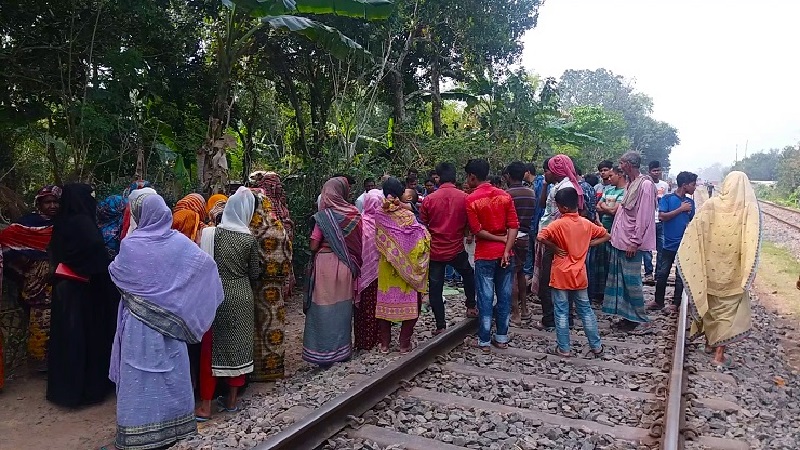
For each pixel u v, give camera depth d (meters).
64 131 8.83
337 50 9.02
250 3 7.84
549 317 6.83
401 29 12.60
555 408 4.48
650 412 4.39
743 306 5.56
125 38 8.75
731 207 5.64
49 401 5.12
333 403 4.05
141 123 9.35
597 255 7.92
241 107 13.03
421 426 4.12
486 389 4.89
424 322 7.22
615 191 7.52
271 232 5.25
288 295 7.15
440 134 15.73
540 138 17.20
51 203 5.85
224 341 4.66
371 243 5.92
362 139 13.70
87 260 4.98
